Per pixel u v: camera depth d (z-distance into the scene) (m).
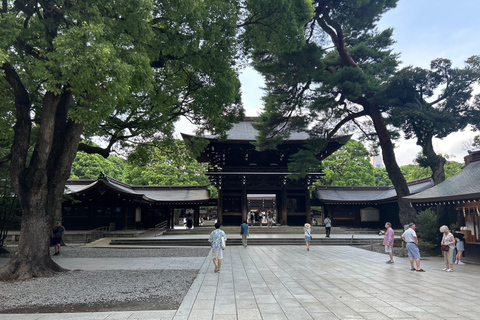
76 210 30.86
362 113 25.45
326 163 50.25
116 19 10.36
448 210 18.48
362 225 37.84
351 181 49.09
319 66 23.00
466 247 16.25
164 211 37.41
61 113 13.09
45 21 10.27
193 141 21.06
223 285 9.78
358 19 22.94
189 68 16.17
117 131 17.69
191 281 10.52
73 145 12.98
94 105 10.05
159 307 7.46
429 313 6.75
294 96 25.89
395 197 33.28
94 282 10.30
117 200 31.02
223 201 35.91
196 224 36.94
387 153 25.02
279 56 21.88
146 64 10.16
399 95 21.86
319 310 7.04
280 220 37.38
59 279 10.80
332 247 22.27
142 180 53.00
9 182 18.75
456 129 20.89
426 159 22.25
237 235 29.14
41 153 11.62
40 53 10.83
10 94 14.14
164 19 11.76
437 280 10.52
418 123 21.39
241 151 36.66
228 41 13.23
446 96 21.28
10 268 10.96
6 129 15.48
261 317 6.57
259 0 12.62
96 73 9.20
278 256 17.25
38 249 11.54
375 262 14.94
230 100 14.94
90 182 37.44
